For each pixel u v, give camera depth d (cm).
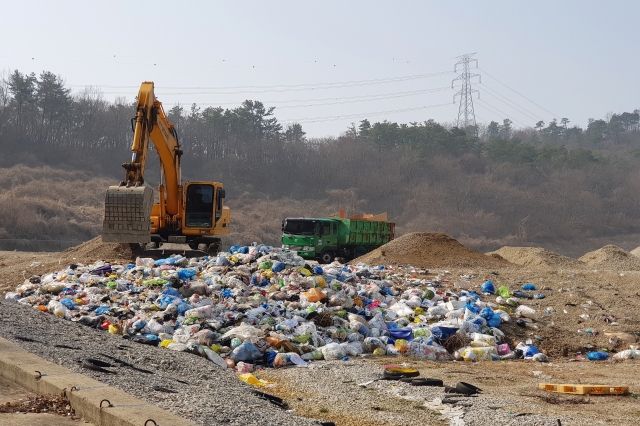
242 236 8681
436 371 1280
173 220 2675
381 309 1703
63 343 1026
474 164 13688
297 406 948
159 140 2442
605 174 13800
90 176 10238
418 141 14312
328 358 1352
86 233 7569
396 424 866
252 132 13275
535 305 1967
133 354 1077
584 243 10994
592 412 952
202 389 878
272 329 1412
